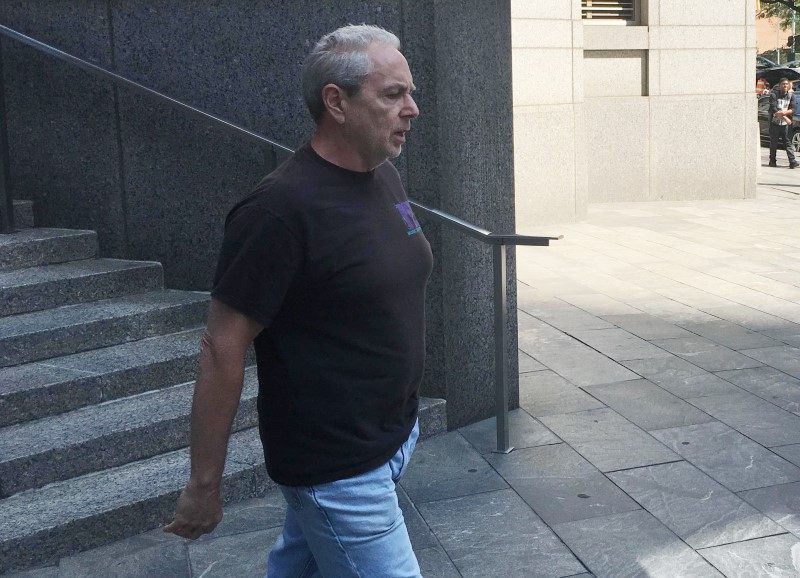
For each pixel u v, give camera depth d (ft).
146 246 16.74
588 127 43.96
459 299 15.16
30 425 12.84
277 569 8.31
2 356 13.69
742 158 45.29
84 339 14.51
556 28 37.78
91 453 12.46
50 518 11.32
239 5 15.16
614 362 19.22
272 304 6.81
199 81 15.67
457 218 13.84
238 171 15.87
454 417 15.40
